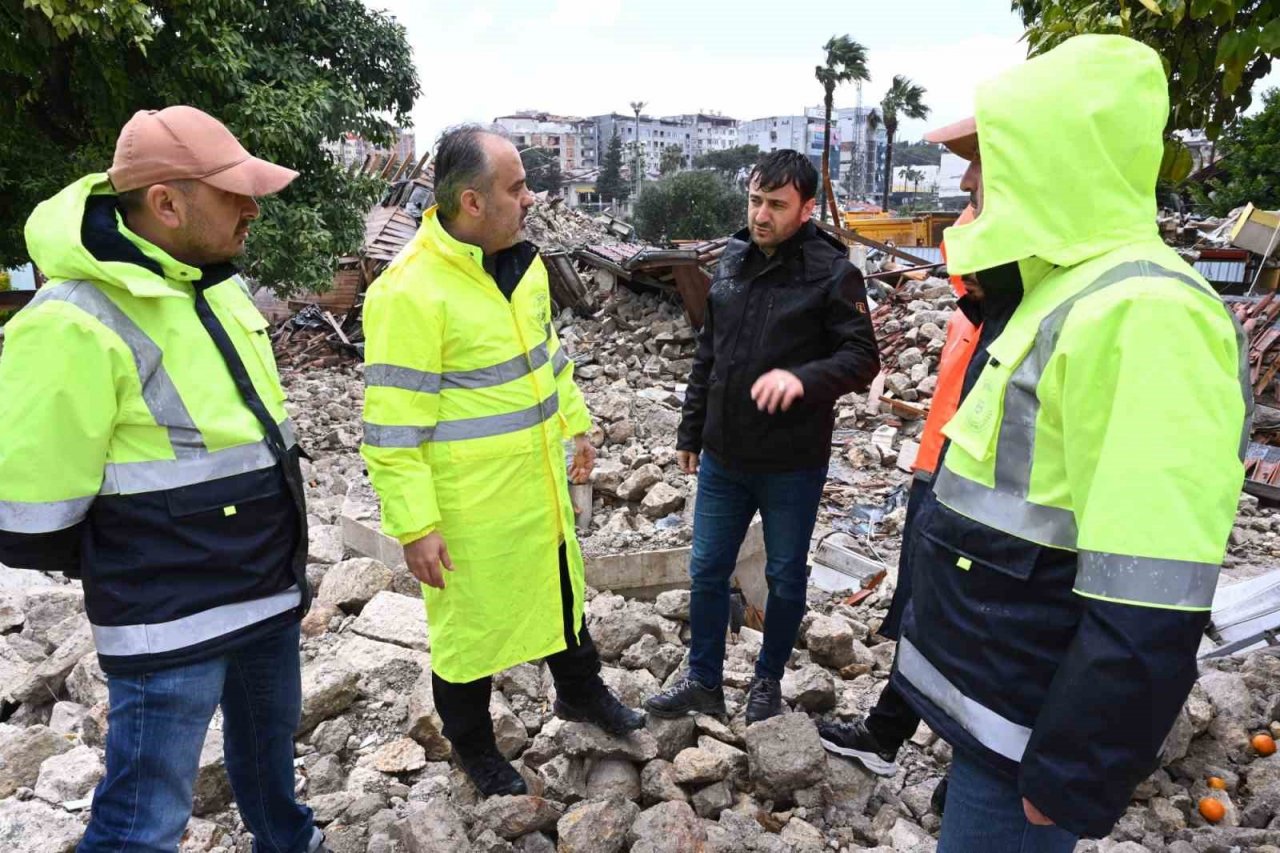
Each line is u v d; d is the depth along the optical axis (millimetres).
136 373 1903
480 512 2510
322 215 13273
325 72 13461
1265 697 3338
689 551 4551
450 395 2473
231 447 2053
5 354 1825
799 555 2977
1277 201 25891
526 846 2600
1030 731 1546
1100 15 3293
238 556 2057
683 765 2840
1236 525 6695
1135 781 1360
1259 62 3348
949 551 1665
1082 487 1436
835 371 2662
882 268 15516
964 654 1628
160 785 2018
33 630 4309
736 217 49875
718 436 2936
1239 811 2855
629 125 156750
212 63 11359
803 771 2777
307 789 2986
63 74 11578
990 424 1571
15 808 2711
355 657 3664
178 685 2004
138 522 1948
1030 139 1522
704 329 3258
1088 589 1358
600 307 15742
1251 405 1516
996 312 1750
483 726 2760
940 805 2799
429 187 24406
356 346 16688
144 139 1927
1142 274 1425
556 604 2680
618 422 8695
